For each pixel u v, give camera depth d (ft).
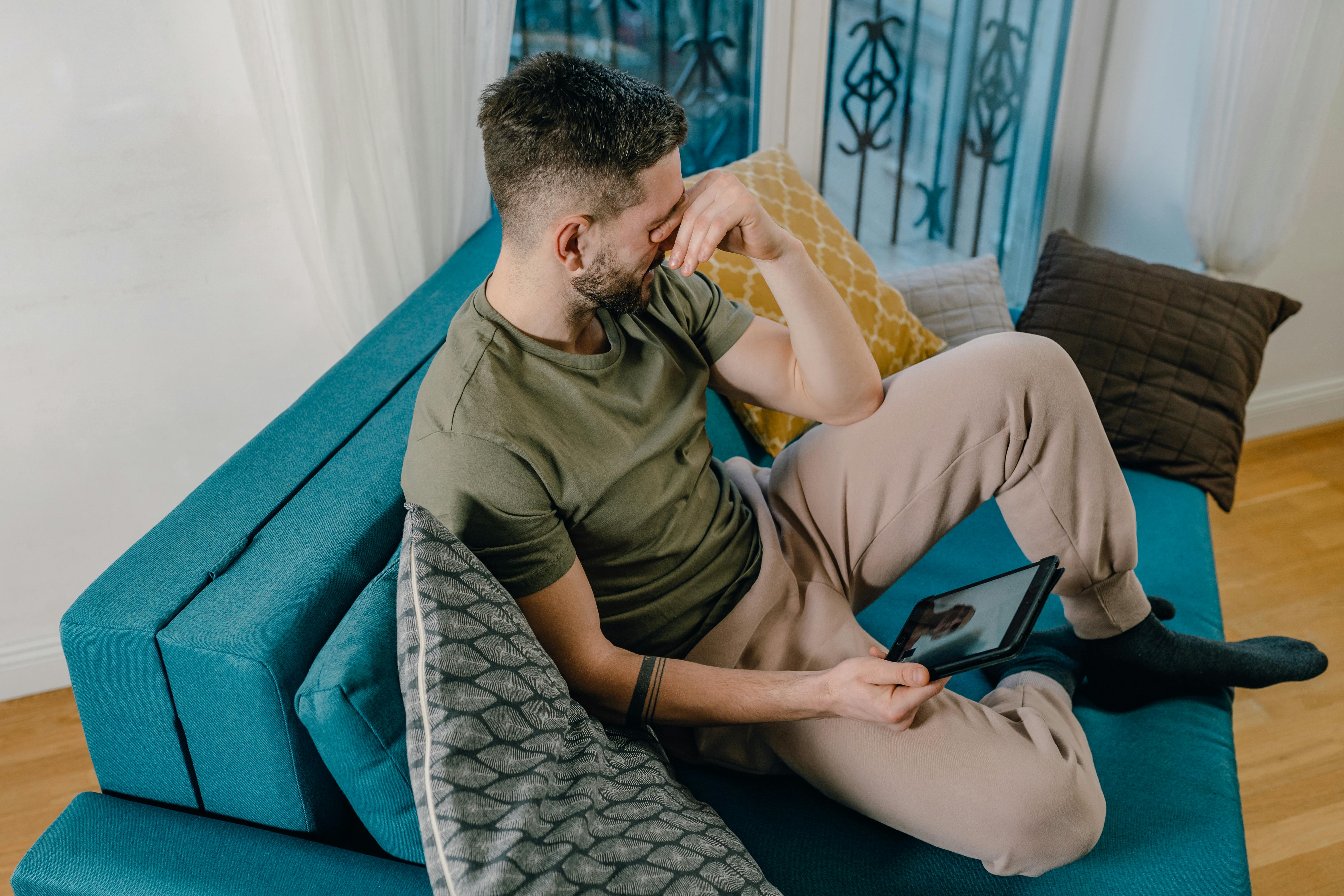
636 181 2.96
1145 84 7.57
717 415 5.21
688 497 3.57
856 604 4.05
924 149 7.71
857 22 7.03
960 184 7.97
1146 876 3.27
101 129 4.71
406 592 2.63
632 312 3.28
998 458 3.57
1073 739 3.36
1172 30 7.26
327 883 2.67
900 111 7.49
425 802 2.32
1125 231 8.10
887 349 5.66
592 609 3.12
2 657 5.71
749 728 3.52
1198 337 5.91
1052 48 7.62
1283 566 6.98
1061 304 6.08
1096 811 3.22
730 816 3.48
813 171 7.42
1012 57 7.55
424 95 4.91
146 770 2.90
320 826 2.91
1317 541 7.25
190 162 4.93
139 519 5.68
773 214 5.55
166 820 2.86
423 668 2.49
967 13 7.25
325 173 4.66
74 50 4.52
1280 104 6.57
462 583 2.67
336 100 4.56
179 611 2.77
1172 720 3.98
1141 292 6.02
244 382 5.56
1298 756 5.46
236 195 5.09
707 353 3.85
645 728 3.22
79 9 4.46
